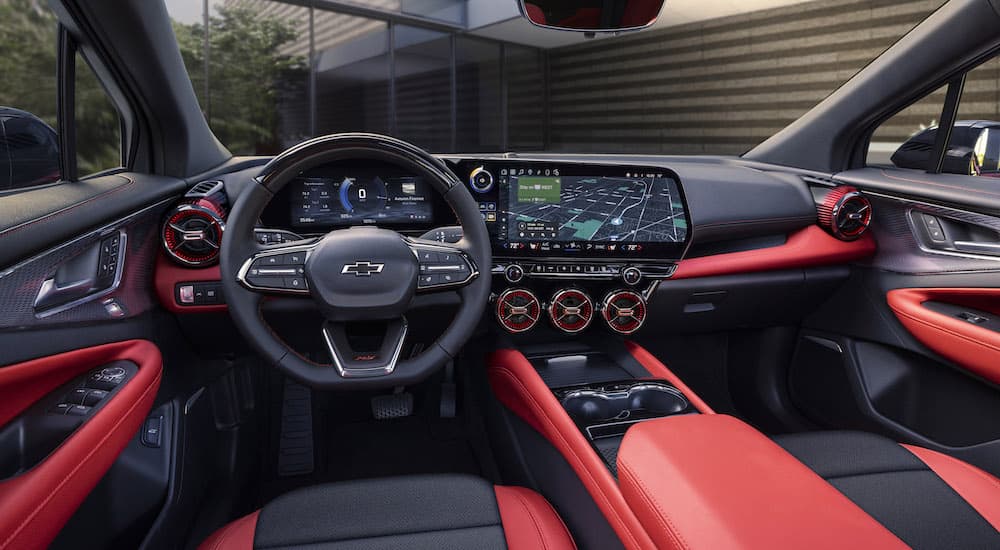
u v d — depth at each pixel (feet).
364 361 4.41
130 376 4.25
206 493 5.66
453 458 6.85
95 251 4.36
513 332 6.01
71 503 3.27
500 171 6.15
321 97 49.29
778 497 2.72
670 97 43.34
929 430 5.97
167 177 5.68
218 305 5.21
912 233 6.25
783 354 7.53
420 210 6.04
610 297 5.98
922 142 6.52
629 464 3.22
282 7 40.83
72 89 4.80
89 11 4.43
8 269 3.47
